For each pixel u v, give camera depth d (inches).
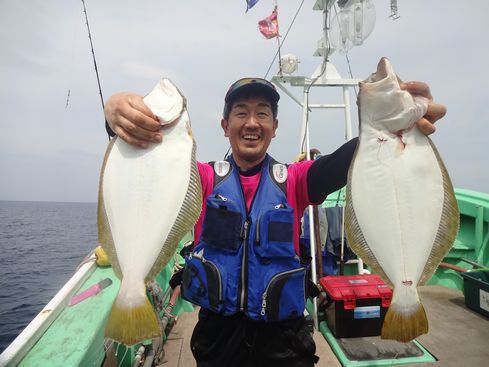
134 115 64.5
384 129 72.7
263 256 72.1
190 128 73.4
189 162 71.4
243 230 75.2
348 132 167.0
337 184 79.0
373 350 117.3
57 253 1312.7
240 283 71.5
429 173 71.6
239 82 82.4
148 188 68.1
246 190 82.3
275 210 75.0
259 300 70.2
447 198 71.9
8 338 432.5
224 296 71.1
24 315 534.6
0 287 737.0
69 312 88.3
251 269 71.8
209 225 75.8
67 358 70.1
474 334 129.3
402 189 71.0
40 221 3713.1
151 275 65.8
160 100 71.4
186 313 150.4
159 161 69.1
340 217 167.3
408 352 115.9
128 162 68.9
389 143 72.2
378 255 71.4
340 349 118.2
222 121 94.0
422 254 70.1
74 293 98.9
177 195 69.2
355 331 125.0
